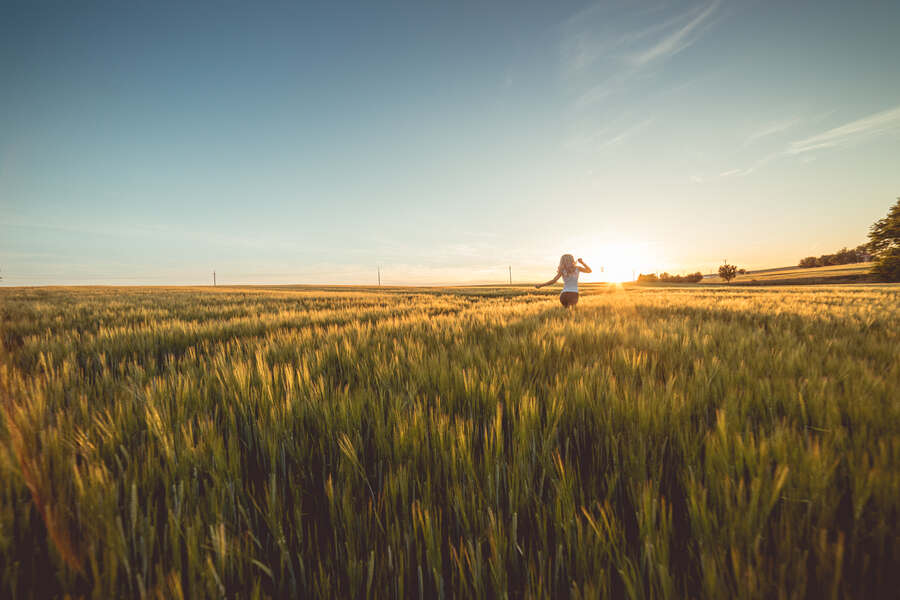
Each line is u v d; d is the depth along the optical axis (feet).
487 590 3.62
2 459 4.25
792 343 12.62
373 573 3.70
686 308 29.91
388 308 35.45
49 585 3.62
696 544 3.83
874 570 3.41
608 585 3.47
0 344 12.39
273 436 5.80
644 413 5.81
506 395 7.13
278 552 3.98
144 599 3.24
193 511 4.30
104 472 4.60
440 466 5.05
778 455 4.48
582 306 32.96
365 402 7.32
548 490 4.66
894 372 8.38
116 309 35.73
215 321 24.45
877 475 3.86
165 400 7.16
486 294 91.91
